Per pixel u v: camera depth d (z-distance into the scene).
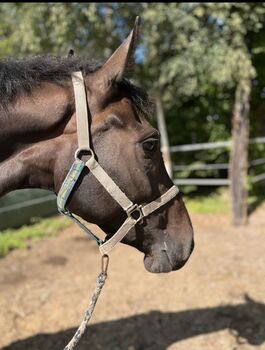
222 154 7.37
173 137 7.54
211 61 5.24
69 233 5.61
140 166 1.47
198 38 5.25
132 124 1.47
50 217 6.45
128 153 1.45
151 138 1.48
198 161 7.33
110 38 5.86
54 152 1.46
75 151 1.42
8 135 1.46
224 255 4.47
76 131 1.45
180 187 7.19
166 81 5.96
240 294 3.47
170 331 2.96
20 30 5.75
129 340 2.87
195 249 4.69
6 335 2.95
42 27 5.62
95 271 4.19
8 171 1.48
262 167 7.16
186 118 7.45
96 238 1.56
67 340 2.90
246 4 4.92
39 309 3.36
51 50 5.88
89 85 1.47
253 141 6.43
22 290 3.73
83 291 3.69
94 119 1.44
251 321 3.04
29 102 1.46
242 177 5.61
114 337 2.91
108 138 1.44
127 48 1.40
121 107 1.47
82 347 2.81
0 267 4.34
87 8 5.24
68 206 1.49
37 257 4.68
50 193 6.55
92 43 5.94
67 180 1.43
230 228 5.55
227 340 2.80
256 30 5.34
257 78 6.47
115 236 1.52
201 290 3.58
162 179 1.57
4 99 1.45
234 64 5.09
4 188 1.49
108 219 1.50
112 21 5.61
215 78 5.27
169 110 7.43
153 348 2.77
